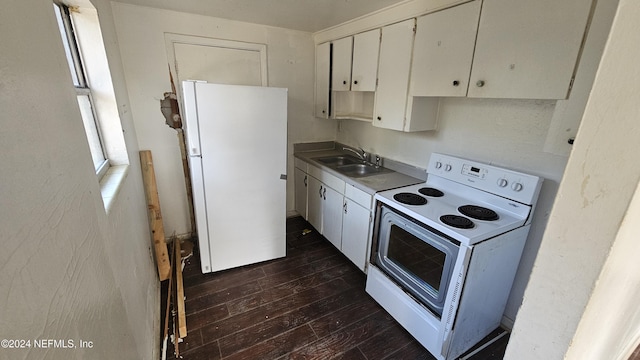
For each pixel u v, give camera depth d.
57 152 0.60
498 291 1.62
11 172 0.43
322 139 3.36
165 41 2.32
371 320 1.88
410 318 1.71
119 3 2.11
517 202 1.57
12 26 0.48
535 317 0.69
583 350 0.70
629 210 0.52
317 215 2.90
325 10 2.17
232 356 1.60
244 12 2.27
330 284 2.23
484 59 1.45
